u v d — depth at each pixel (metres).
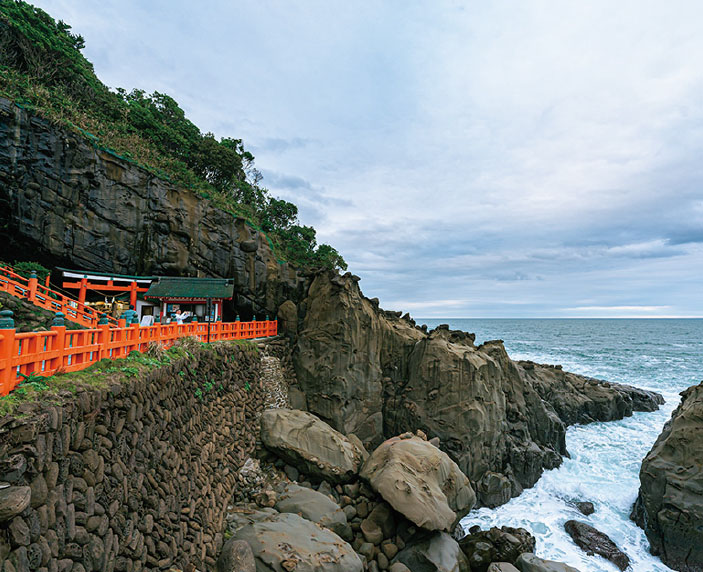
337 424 22.05
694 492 16.25
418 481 15.85
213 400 15.16
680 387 45.84
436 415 22.05
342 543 12.90
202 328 18.16
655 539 17.14
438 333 25.59
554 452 25.42
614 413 34.97
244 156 48.28
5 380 5.96
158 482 9.62
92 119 29.34
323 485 17.06
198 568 10.38
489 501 20.28
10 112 23.78
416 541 14.42
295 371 24.12
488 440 21.89
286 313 26.86
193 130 43.22
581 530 17.81
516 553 15.27
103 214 26.22
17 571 4.80
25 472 5.30
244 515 13.87
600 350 81.44
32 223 24.12
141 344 12.14
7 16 28.94
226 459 15.30
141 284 26.42
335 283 24.22
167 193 28.52
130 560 7.76
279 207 44.69
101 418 7.50
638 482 23.05
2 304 14.39
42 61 30.98
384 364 25.45
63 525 5.95
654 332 149.00
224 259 29.36
